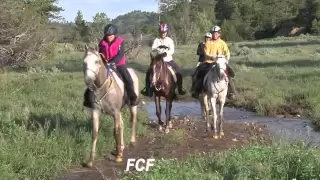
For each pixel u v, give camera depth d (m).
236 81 20.03
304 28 82.38
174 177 6.51
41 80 19.59
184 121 13.76
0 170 7.32
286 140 8.93
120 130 9.16
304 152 7.16
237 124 13.30
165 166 6.93
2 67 25.77
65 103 13.83
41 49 28.20
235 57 35.97
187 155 9.45
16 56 26.75
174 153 9.72
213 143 10.78
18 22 26.16
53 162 8.25
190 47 51.12
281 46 46.56
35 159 8.19
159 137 11.27
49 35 29.17
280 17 89.44
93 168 8.49
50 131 9.66
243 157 7.35
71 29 47.16
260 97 16.59
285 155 7.16
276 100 15.53
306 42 50.03
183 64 29.88
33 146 8.62
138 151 9.89
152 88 11.83
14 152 8.12
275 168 6.65
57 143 9.01
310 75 20.89
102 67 8.29
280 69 24.16
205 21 67.12
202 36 62.59
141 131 11.45
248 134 11.88
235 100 16.83
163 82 11.64
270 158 7.10
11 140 8.83
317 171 6.33
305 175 6.21
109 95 8.53
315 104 14.74
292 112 14.75
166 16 64.62
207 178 6.50
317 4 80.19
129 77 9.29
